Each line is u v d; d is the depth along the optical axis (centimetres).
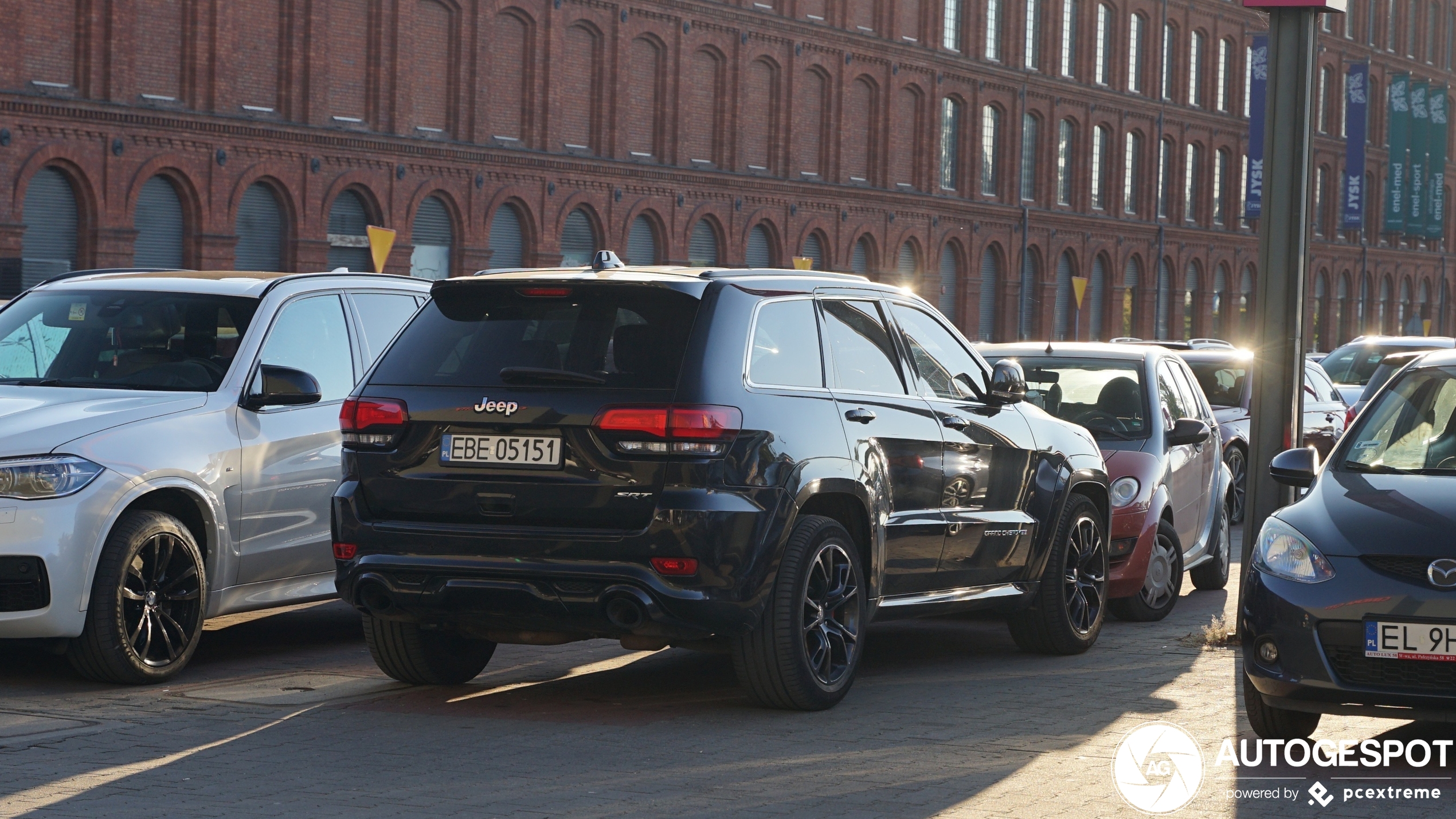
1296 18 891
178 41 3447
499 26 4103
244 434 816
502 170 4088
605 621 653
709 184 4634
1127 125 6369
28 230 3206
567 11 4238
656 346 661
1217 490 1208
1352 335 7962
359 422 685
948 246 5584
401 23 3847
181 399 802
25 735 651
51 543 718
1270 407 899
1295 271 895
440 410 671
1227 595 1188
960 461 796
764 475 664
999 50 5744
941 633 978
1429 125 7312
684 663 851
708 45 4622
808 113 4975
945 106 5509
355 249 3819
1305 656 604
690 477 643
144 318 852
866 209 5162
